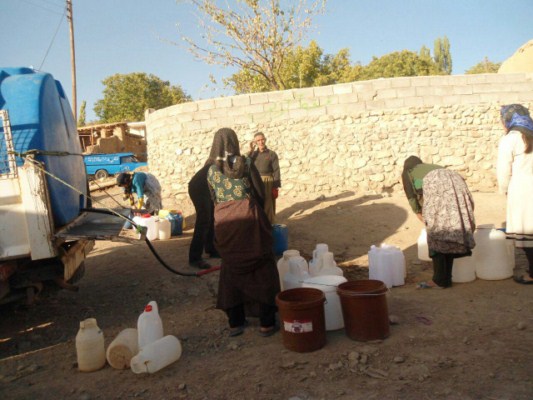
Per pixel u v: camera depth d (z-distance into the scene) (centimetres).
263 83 1844
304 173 1206
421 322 438
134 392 352
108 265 761
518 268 587
